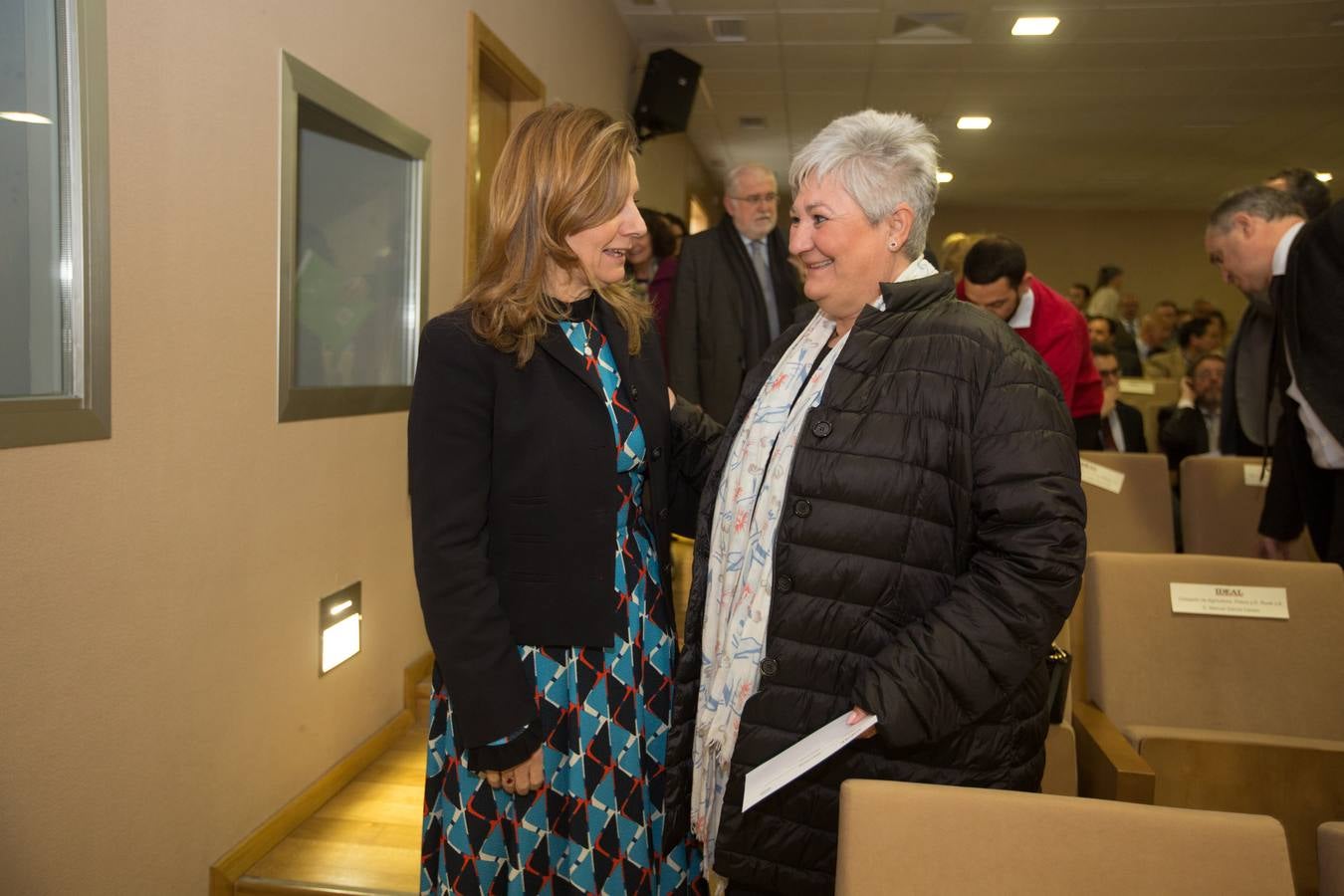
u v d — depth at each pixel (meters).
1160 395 6.00
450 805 1.31
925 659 1.12
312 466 2.26
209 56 1.82
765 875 1.27
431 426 1.24
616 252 1.33
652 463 1.40
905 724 1.11
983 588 1.14
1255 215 2.29
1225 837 0.85
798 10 5.59
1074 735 1.75
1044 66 6.52
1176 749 1.67
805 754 1.12
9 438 1.36
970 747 1.22
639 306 1.45
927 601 1.20
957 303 1.28
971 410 1.19
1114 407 4.39
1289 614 1.89
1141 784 1.55
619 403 1.36
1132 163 9.69
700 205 10.98
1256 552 2.86
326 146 2.42
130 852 1.66
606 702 1.32
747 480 1.34
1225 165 9.66
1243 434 3.07
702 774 1.34
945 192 11.84
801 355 1.39
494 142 3.93
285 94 2.07
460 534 1.22
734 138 9.05
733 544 1.33
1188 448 4.36
